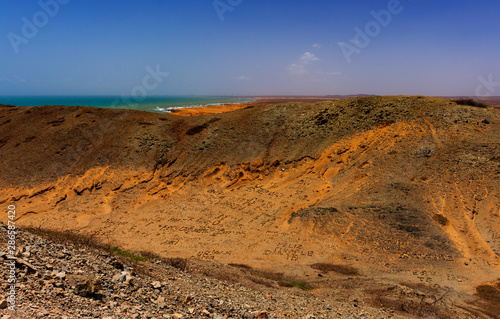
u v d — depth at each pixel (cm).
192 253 2333
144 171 3859
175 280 1171
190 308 847
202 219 2925
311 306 1248
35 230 1381
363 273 1980
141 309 748
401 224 2442
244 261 2208
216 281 1377
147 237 2631
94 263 983
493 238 2247
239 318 877
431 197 2708
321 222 2620
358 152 3528
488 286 1784
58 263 879
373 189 2936
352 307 1334
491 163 2798
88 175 3778
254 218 2884
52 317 575
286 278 1878
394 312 1337
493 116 3362
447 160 3000
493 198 2541
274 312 1024
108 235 2678
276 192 3303
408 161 3138
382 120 3816
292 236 2534
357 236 2417
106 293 782
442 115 3550
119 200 3403
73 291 722
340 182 3225
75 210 3203
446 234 2331
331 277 1897
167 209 3172
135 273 1049
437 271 1981
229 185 3584
